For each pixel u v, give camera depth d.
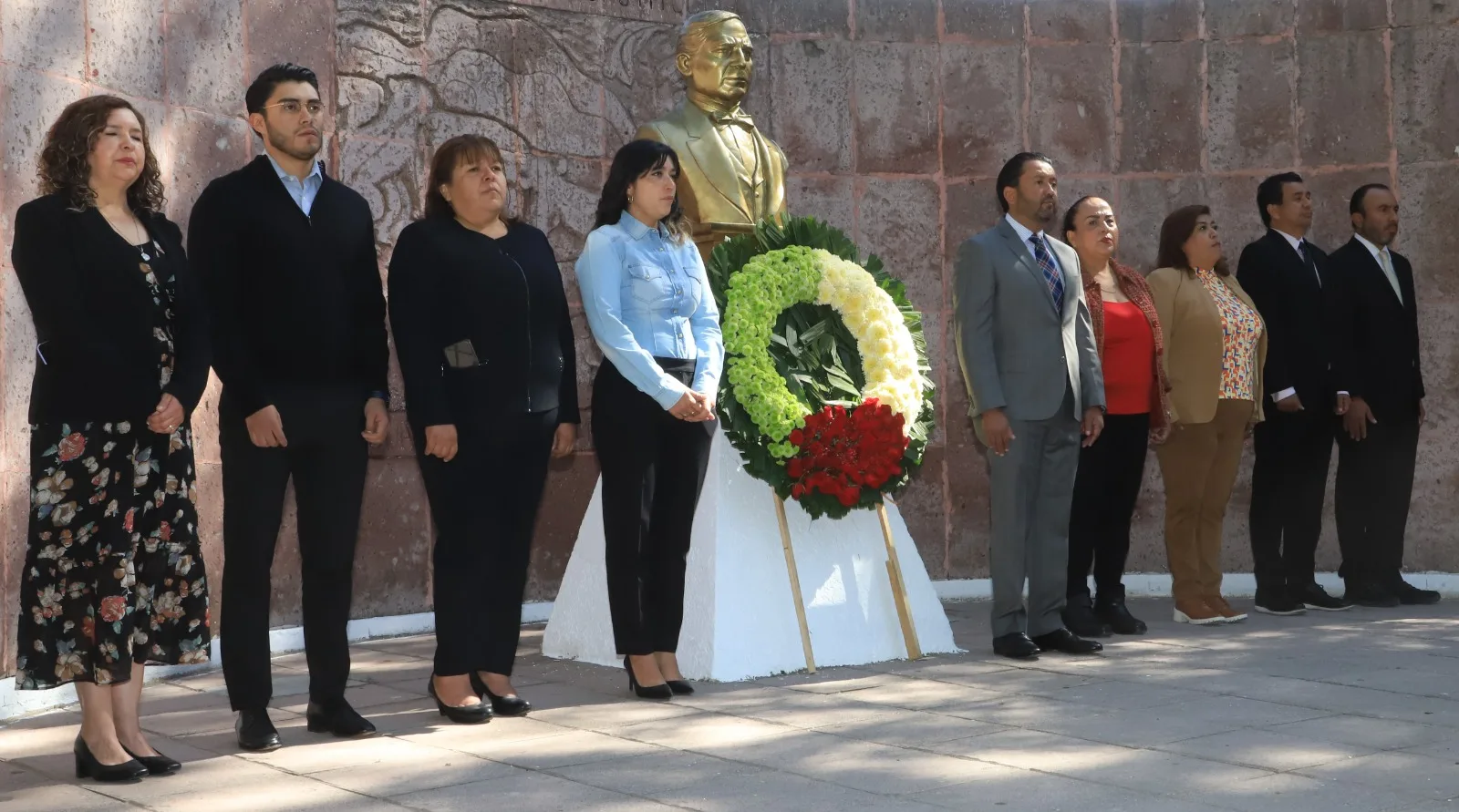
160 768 3.51
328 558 3.94
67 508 3.42
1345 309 6.77
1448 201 7.41
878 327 5.24
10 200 4.71
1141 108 7.70
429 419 4.11
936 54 7.61
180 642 3.62
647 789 3.27
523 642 5.95
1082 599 5.86
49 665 3.42
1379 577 6.88
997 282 5.33
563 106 6.97
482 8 6.71
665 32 7.34
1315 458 6.64
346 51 6.26
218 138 5.72
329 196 4.00
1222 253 6.81
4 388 4.64
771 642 4.95
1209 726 3.90
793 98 7.45
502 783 3.35
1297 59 7.61
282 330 3.83
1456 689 4.45
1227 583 7.53
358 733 3.94
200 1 5.63
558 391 4.37
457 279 4.18
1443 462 7.45
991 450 5.32
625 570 4.46
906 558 5.44
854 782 3.32
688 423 4.46
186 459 3.64
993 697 4.41
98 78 5.13
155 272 3.57
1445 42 7.41
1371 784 3.25
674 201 4.63
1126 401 5.82
